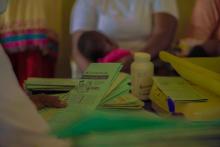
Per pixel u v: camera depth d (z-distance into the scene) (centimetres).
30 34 145
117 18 161
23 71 145
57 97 57
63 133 26
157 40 153
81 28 159
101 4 163
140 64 72
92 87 60
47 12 156
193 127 27
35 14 147
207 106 54
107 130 25
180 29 194
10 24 142
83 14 162
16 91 34
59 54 180
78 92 59
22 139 31
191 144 27
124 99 58
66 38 189
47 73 157
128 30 160
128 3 164
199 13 169
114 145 25
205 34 166
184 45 145
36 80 71
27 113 32
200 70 64
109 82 61
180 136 26
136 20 160
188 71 67
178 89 63
